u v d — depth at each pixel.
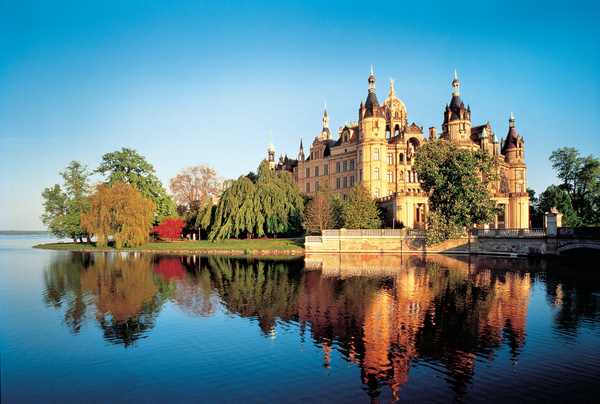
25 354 14.99
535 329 17.52
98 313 21.02
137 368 13.59
